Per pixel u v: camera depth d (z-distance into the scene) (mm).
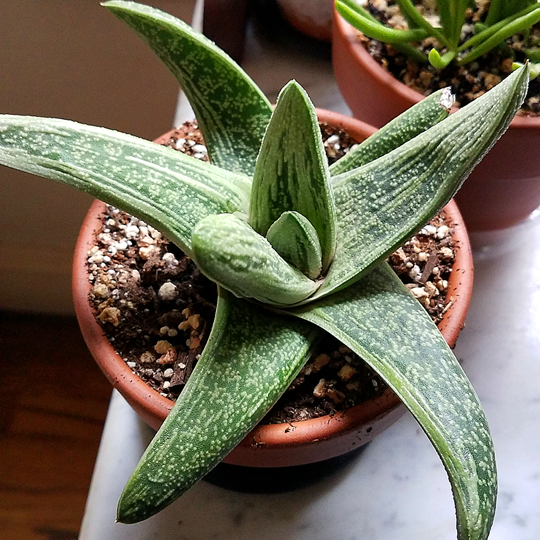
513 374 258
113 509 225
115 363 193
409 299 186
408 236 174
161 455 158
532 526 228
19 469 394
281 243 175
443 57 237
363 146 200
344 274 180
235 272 147
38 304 440
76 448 403
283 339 180
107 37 290
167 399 187
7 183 348
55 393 420
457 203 265
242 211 189
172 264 218
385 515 228
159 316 209
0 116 175
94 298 207
